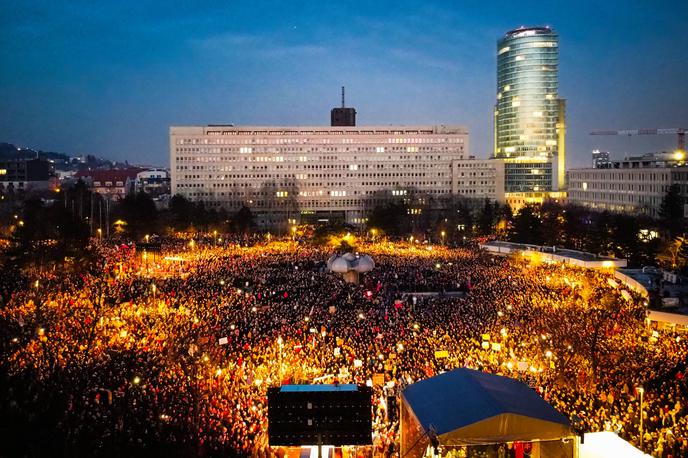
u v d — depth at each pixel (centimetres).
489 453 3219
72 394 5228
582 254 15712
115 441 4462
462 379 3575
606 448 3475
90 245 16625
